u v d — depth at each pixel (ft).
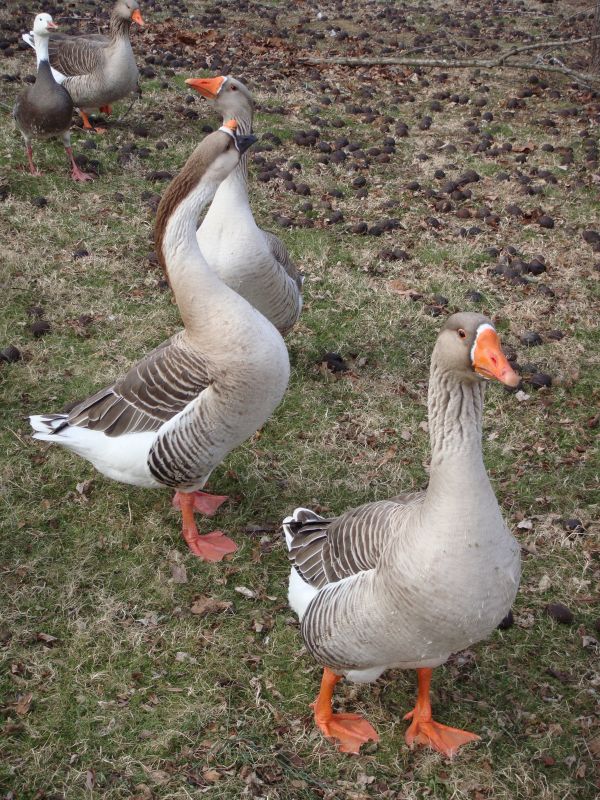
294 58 19.66
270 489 9.67
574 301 11.83
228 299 8.61
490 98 17.89
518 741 8.17
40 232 12.20
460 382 7.32
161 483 8.92
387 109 16.87
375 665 7.79
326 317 11.41
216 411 8.65
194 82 10.48
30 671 8.35
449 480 7.36
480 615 7.48
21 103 12.84
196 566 9.06
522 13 26.16
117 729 8.11
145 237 12.37
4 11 20.70
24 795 7.81
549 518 9.48
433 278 12.07
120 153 13.92
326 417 10.27
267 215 12.97
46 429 8.91
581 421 10.37
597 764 8.07
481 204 13.55
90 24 20.48
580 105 17.74
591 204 13.64
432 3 27.73
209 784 7.89
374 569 7.61
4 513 9.29
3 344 10.70
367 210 13.26
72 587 8.80
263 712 8.24
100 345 10.81
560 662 8.59
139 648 8.52
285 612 8.81
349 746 8.08
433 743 8.09
